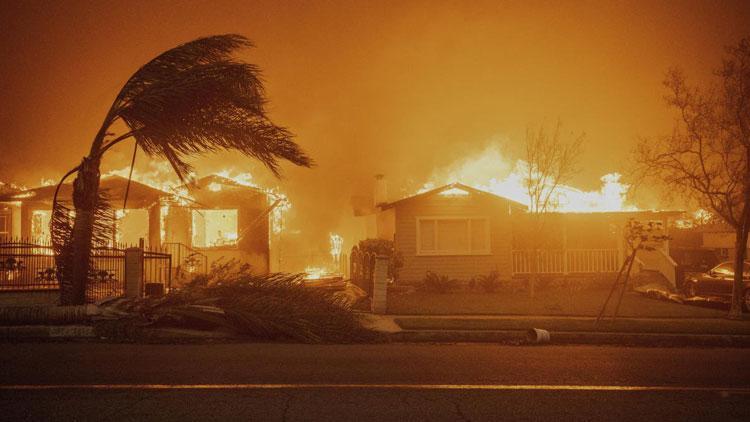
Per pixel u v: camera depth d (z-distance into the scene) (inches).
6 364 344.2
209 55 542.6
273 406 258.4
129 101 518.9
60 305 497.0
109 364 345.7
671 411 261.9
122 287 662.5
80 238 522.0
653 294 807.1
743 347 475.5
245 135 524.1
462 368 348.8
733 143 617.9
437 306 666.8
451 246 920.9
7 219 911.0
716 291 742.5
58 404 256.8
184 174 545.0
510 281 879.7
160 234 911.0
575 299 758.5
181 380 305.4
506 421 242.8
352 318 479.8
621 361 382.6
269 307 464.1
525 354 405.1
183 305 477.7
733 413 260.2
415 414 249.9
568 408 263.4
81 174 523.5
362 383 305.0
